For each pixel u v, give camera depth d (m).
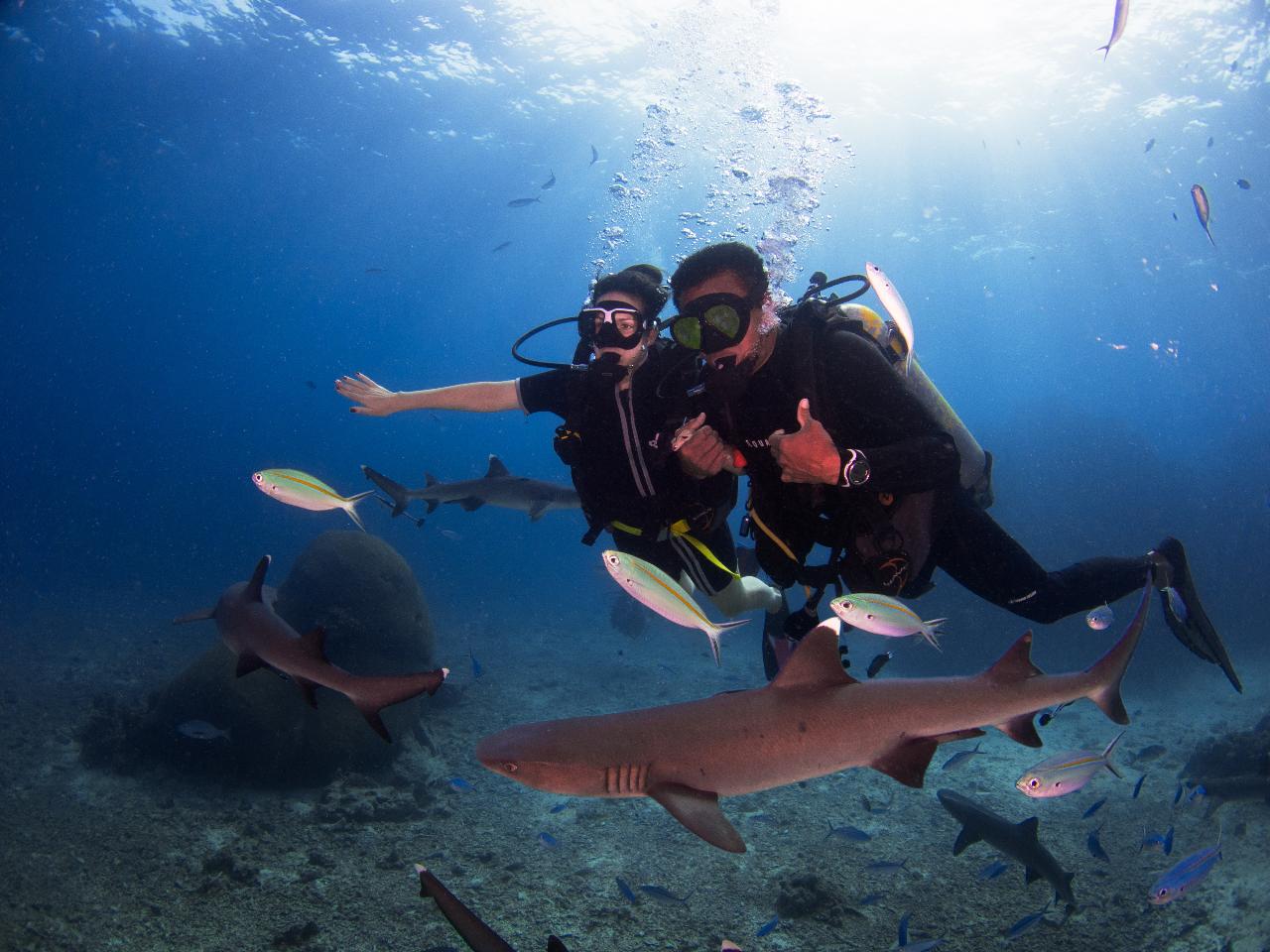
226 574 29.55
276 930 5.84
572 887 6.76
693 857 7.37
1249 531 21.53
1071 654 16.95
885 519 2.80
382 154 37.81
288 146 37.19
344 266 61.44
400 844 7.49
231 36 27.95
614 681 15.60
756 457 2.96
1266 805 8.08
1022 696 2.12
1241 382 72.69
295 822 7.84
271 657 2.60
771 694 2.03
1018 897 6.52
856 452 2.43
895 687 2.07
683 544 3.48
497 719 12.43
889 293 2.62
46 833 7.18
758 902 6.49
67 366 123.19
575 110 31.50
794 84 24.50
